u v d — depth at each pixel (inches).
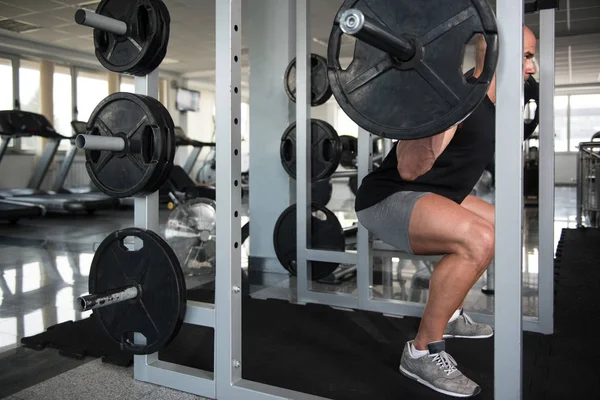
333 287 113.5
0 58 299.4
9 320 86.4
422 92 41.5
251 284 116.5
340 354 69.1
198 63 389.4
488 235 52.0
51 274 122.3
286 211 110.7
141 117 56.4
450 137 51.3
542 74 75.8
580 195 203.2
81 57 340.8
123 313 60.1
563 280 112.2
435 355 57.7
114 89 366.9
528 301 99.3
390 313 89.5
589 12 251.8
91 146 53.3
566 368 64.1
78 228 204.4
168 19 57.4
